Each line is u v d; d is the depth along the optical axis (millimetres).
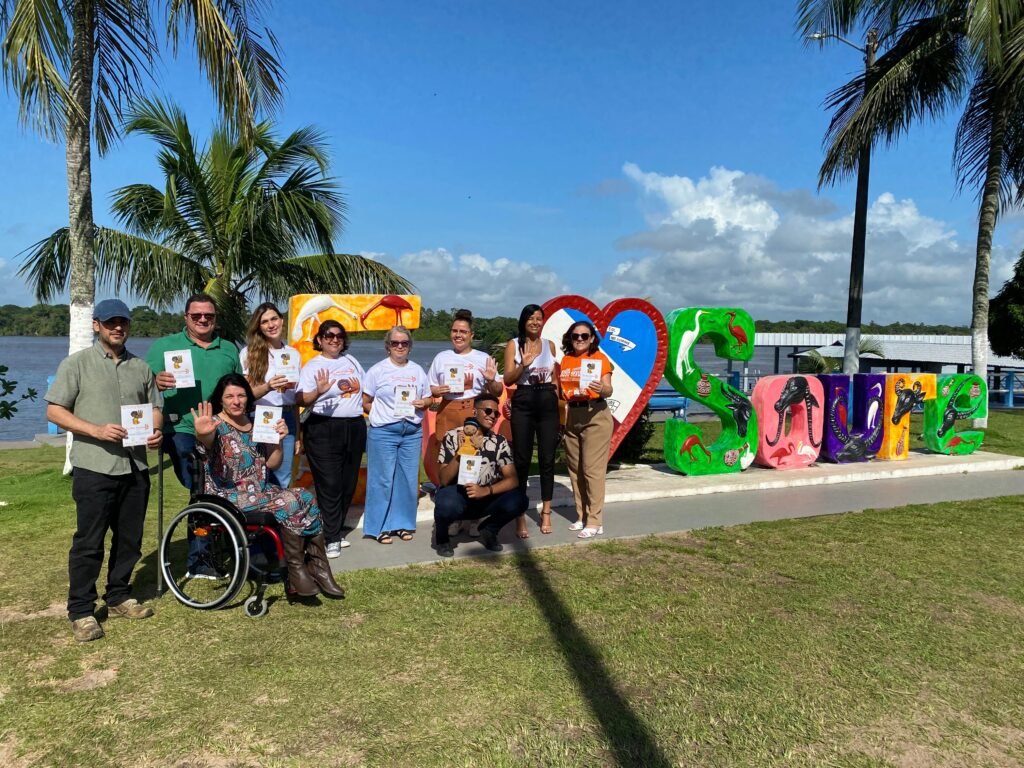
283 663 3852
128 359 4391
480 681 3678
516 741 3152
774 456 9461
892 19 13398
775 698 3549
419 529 6602
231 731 3209
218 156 12609
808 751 3113
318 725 3260
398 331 6035
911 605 4781
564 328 8227
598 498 6414
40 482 8742
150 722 3275
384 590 4965
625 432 8758
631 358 8680
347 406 5707
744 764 3018
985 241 13883
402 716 3342
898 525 6879
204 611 4570
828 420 9859
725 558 5789
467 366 6387
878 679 3762
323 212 12859
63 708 3389
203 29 7941
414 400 5977
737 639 4215
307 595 4633
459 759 3014
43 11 7203
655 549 6047
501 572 5395
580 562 5656
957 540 6359
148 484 4473
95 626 4145
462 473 5527
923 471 9711
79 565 4121
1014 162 15109
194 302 5078
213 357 5152
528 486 8680
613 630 4324
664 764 3004
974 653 4082
